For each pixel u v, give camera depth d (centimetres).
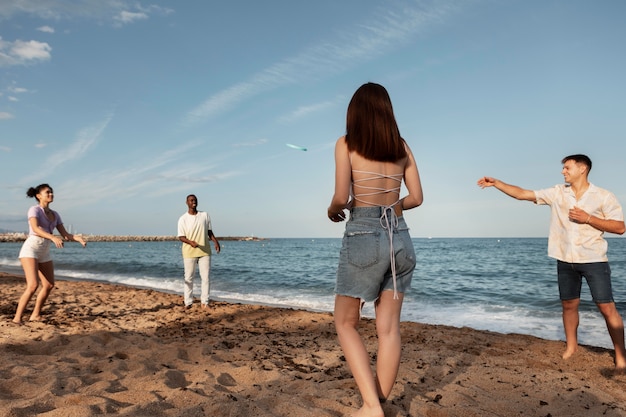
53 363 391
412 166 256
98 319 655
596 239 415
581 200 416
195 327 623
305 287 1311
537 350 498
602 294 412
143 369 376
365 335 579
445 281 1531
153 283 1397
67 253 4016
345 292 241
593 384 368
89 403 286
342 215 267
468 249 5003
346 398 301
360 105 242
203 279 777
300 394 310
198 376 368
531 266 2277
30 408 275
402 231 244
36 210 591
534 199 447
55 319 636
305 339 548
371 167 241
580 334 635
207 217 784
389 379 248
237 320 681
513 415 294
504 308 894
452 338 564
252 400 296
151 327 613
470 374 386
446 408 292
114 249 5406
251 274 1778
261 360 429
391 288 247
